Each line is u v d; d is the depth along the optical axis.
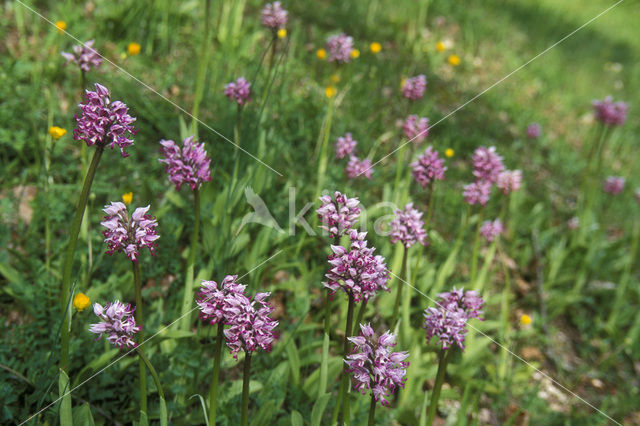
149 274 0.81
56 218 0.83
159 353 0.73
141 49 1.25
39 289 0.73
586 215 1.28
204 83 1.17
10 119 0.91
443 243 1.08
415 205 1.12
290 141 1.10
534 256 1.25
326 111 1.13
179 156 0.62
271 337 0.53
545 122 1.87
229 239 0.80
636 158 1.98
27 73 1.02
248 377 0.56
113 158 0.92
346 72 1.43
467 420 0.83
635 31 3.40
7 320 0.75
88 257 0.79
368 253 0.56
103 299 0.75
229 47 1.30
